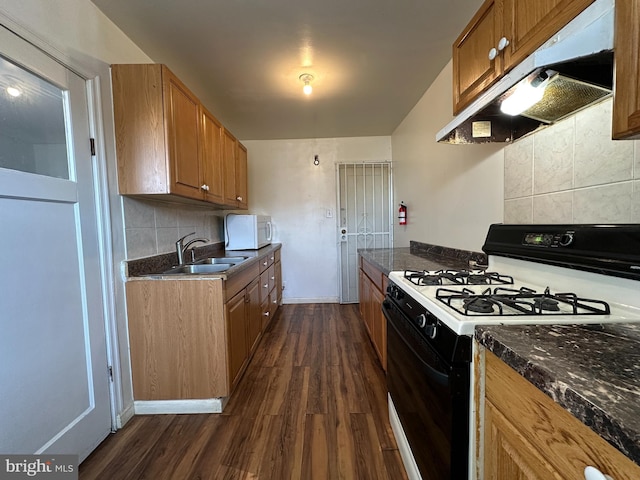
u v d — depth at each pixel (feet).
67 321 4.39
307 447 4.82
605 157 3.24
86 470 4.42
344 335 9.74
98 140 5.04
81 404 4.61
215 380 5.79
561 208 3.87
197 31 5.76
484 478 2.55
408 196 10.75
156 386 5.80
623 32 2.07
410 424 3.88
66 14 4.45
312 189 13.55
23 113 3.84
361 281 10.23
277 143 13.47
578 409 1.48
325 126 11.84
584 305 2.90
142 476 4.31
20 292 3.68
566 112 3.68
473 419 2.58
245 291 7.32
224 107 9.70
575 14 2.63
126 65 5.32
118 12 5.18
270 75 7.56
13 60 3.68
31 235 3.84
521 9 3.36
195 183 6.54
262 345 9.02
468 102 4.66
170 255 7.17
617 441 1.27
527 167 4.54
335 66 7.20
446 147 7.50
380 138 13.32
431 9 5.28
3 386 3.47
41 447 3.92
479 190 5.99
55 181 4.20
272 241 13.65
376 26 5.74
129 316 5.72
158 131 5.39
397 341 4.54
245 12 5.26
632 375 1.66
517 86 3.01
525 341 2.17
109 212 5.26
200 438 5.08
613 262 2.83
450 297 3.31
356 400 6.08
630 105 2.03
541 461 1.85
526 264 4.15
